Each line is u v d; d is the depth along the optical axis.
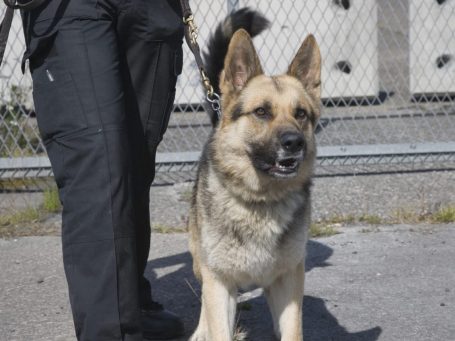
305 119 4.09
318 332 4.22
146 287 4.18
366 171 7.64
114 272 3.21
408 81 11.09
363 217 6.29
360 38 9.86
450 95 10.34
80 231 3.23
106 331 3.19
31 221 6.47
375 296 4.74
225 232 3.77
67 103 3.30
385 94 10.83
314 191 7.02
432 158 7.46
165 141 8.55
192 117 9.47
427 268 5.20
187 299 4.83
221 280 3.86
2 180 7.49
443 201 6.60
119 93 3.37
